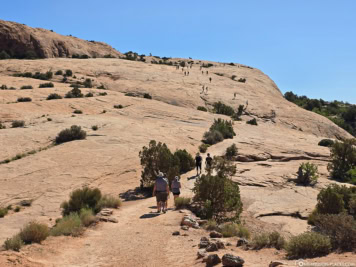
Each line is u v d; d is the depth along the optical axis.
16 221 12.88
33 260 6.70
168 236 9.14
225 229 10.20
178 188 14.47
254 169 25.89
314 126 76.31
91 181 19.17
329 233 7.07
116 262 6.94
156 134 32.84
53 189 17.36
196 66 144.38
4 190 16.78
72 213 11.98
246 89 96.62
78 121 34.75
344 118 116.50
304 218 16.14
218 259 6.25
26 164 21.19
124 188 18.94
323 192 16.20
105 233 9.77
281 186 21.98
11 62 90.38
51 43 127.75
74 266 6.65
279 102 89.81
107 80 83.94
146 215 12.56
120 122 36.16
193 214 12.70
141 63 112.12
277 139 42.72
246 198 19.06
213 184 13.34
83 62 99.38
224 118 54.19
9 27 118.81
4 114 35.47
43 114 37.75
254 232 13.16
